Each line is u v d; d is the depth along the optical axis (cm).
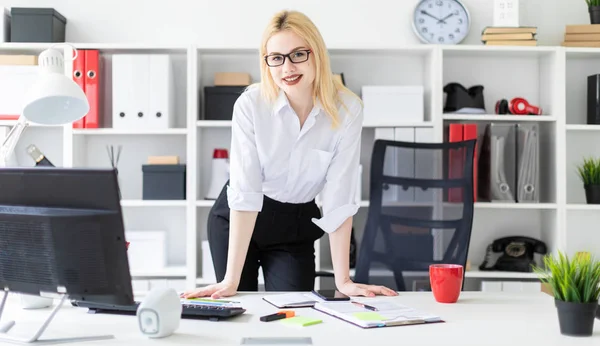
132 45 345
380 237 260
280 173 223
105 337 134
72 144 344
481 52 363
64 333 138
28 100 188
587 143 379
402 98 351
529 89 380
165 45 346
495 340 132
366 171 372
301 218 238
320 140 213
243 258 202
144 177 348
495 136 351
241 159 210
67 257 133
